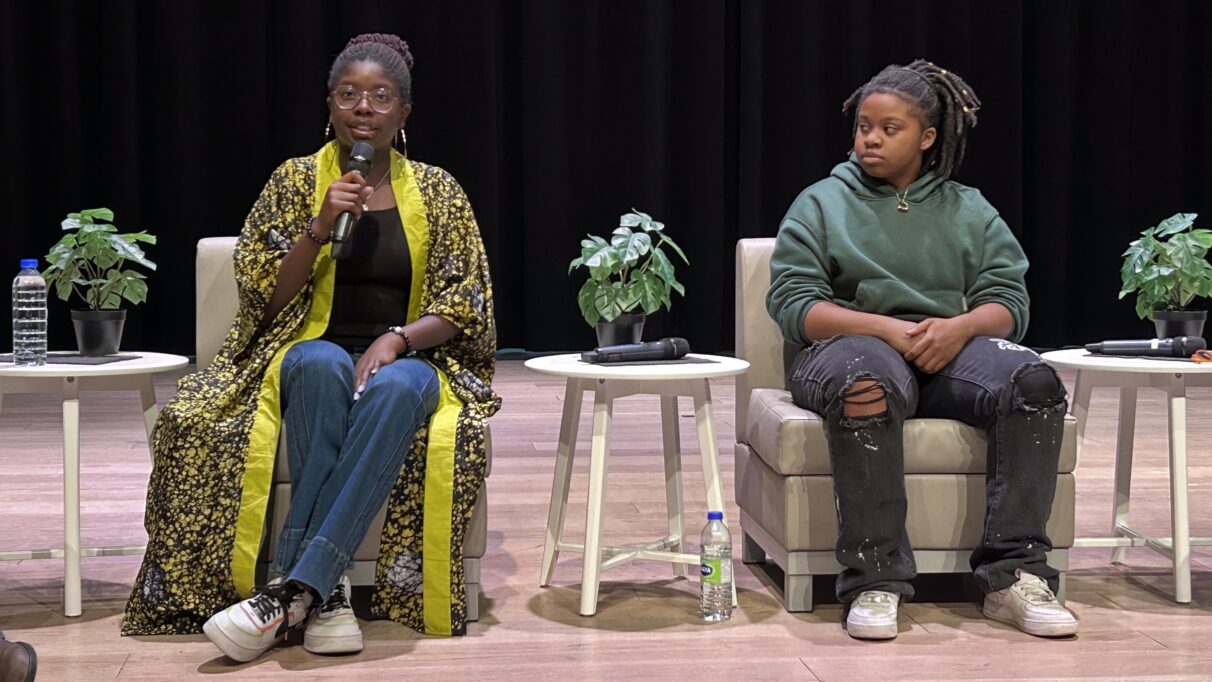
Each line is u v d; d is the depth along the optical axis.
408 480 2.15
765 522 2.38
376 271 2.29
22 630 2.16
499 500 3.25
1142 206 6.62
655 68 6.12
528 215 6.17
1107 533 2.87
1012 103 6.38
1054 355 2.51
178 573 2.12
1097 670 1.94
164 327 6.02
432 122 6.06
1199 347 2.38
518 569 2.58
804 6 6.23
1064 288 6.61
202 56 5.93
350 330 2.31
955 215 2.43
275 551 2.11
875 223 2.42
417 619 2.14
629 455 3.91
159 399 5.05
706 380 2.30
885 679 1.91
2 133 5.83
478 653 2.04
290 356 2.16
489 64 6.02
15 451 3.89
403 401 2.08
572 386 2.41
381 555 2.15
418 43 6.01
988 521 2.16
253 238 2.28
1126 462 2.61
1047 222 6.57
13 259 5.90
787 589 2.26
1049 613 2.10
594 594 2.25
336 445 2.09
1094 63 6.55
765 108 6.31
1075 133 6.60
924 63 2.47
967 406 2.20
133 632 2.13
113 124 5.89
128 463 3.70
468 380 2.26
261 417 2.15
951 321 2.26
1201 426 4.48
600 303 2.43
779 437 2.21
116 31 5.84
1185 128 6.61
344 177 2.18
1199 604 2.32
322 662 1.99
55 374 2.20
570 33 6.11
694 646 2.07
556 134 6.12
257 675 1.93
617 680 1.91
